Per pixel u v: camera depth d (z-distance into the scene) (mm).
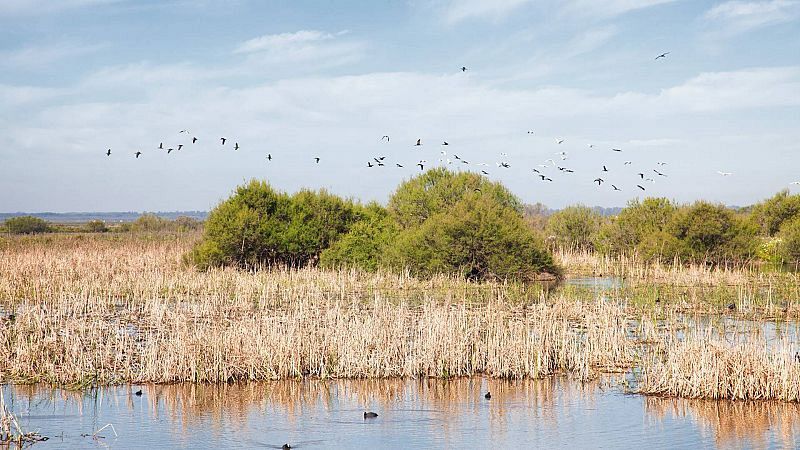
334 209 46844
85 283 33625
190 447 13758
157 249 52375
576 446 13805
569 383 18406
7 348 19922
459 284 37688
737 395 16766
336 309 24906
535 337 20672
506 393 17609
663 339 20828
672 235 48719
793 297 31875
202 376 18438
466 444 14016
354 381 18641
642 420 15406
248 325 20859
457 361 19328
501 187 53500
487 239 39719
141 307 27828
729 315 27094
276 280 36719
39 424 15094
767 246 52688
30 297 30797
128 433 14586
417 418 15680
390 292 34312
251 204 44906
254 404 16672
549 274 44000
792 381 16484
